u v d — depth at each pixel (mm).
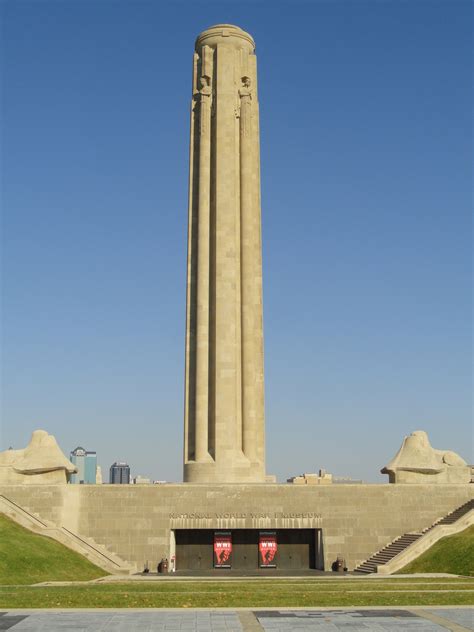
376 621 26406
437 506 63250
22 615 27969
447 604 30672
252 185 75688
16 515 59281
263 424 72250
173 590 36656
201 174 74750
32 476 65688
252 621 26484
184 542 62781
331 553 61781
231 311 71062
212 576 53938
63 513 61531
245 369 71125
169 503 61906
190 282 73500
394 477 67188
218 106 75688
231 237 72562
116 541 61125
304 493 62688
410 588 37969
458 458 68625
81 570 53406
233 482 66938
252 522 62000
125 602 31391
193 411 70562
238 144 75812
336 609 29250
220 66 76875
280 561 62750
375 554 61812
